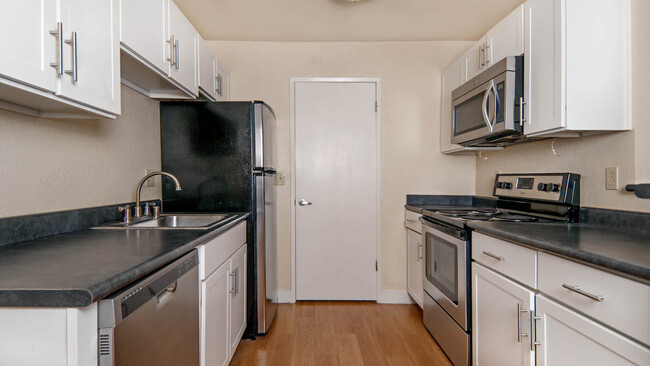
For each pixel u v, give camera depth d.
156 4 1.70
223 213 2.32
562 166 2.00
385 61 3.19
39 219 1.37
